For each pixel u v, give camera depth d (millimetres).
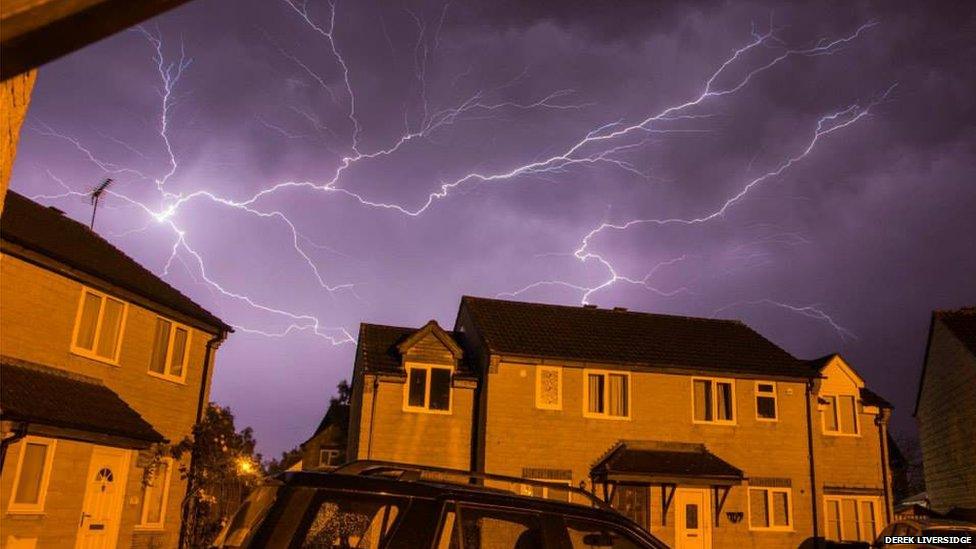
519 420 25172
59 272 16453
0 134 2105
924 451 28562
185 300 22328
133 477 18266
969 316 26641
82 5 1890
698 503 25672
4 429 13531
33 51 1994
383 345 26797
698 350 28516
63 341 16500
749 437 27156
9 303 15148
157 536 19406
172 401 20531
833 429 28500
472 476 5758
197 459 21188
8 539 14008
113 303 18328
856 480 28000
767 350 29766
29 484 14719
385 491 5090
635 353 27172
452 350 25906
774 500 26844
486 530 5227
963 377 25047
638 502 25156
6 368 14930
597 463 25531
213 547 5137
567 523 5492
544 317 29000
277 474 5355
